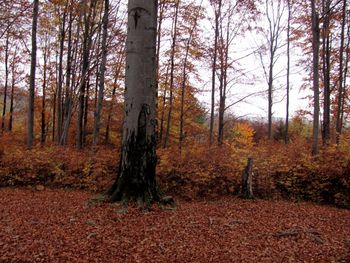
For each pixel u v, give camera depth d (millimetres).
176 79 18938
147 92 6371
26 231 4988
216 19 18875
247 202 8438
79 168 10023
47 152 10977
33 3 13305
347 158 8961
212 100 19422
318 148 12211
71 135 22938
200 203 8109
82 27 15953
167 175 9164
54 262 3904
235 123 28078
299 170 9562
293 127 31578
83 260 4000
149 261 4098
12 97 26078
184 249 4582
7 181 9883
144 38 6215
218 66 19094
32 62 12656
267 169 9664
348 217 7082
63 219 5672
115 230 5152
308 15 16281
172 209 6465
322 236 5441
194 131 22969
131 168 6516
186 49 18250
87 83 19078
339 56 17953
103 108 21812
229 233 5430
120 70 18891
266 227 5914
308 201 9156
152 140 6590
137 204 6297
